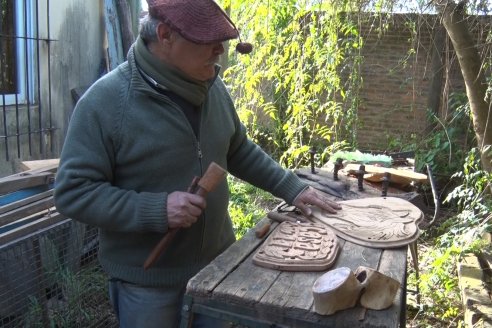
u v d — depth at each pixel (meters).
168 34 1.59
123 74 1.69
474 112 3.82
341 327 1.33
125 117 1.65
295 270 1.58
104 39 5.09
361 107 6.68
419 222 1.95
